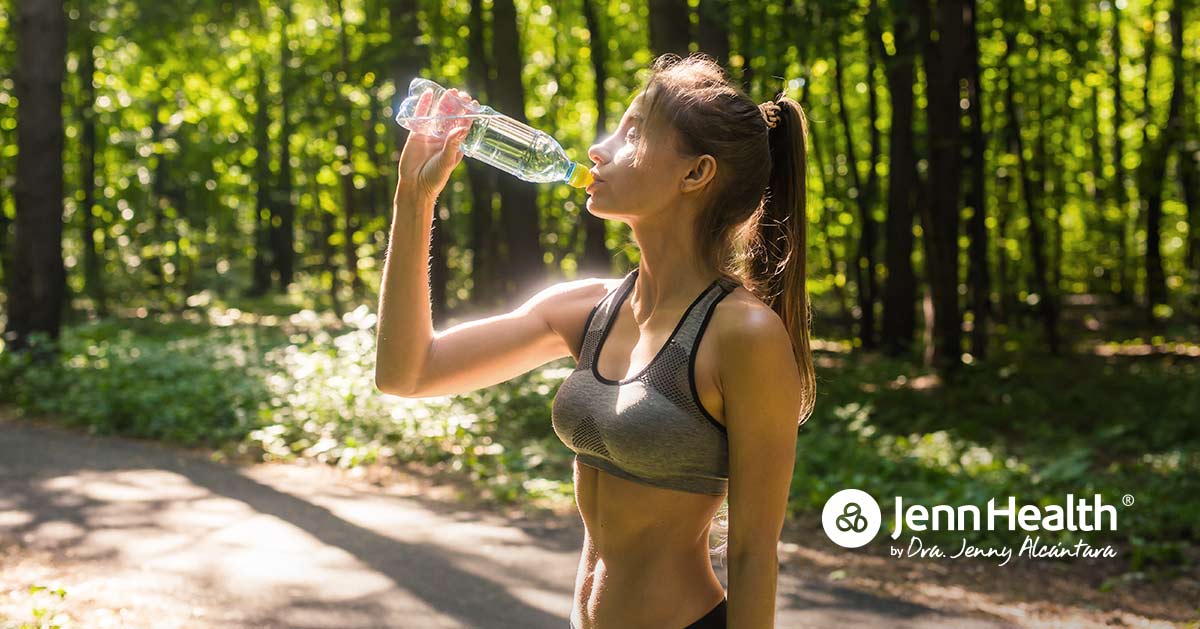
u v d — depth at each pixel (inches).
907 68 691.4
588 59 844.0
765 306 71.4
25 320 467.5
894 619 214.5
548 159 76.2
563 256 984.9
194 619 194.7
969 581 248.1
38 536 244.2
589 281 82.7
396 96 603.2
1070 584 250.5
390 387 79.4
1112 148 1071.0
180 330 764.6
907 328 705.0
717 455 71.1
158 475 310.7
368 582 222.2
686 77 74.9
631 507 72.6
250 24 681.6
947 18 551.2
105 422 372.2
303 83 641.0
